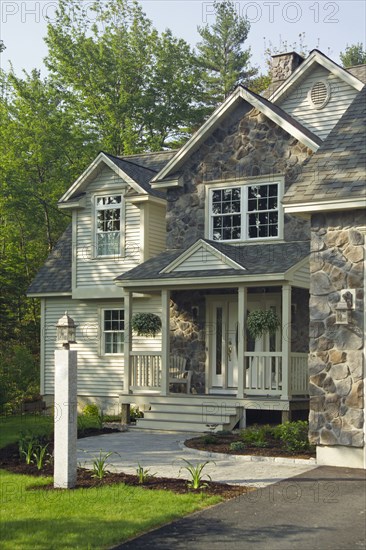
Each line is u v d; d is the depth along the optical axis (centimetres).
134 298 2158
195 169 2064
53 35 3747
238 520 888
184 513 917
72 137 3312
